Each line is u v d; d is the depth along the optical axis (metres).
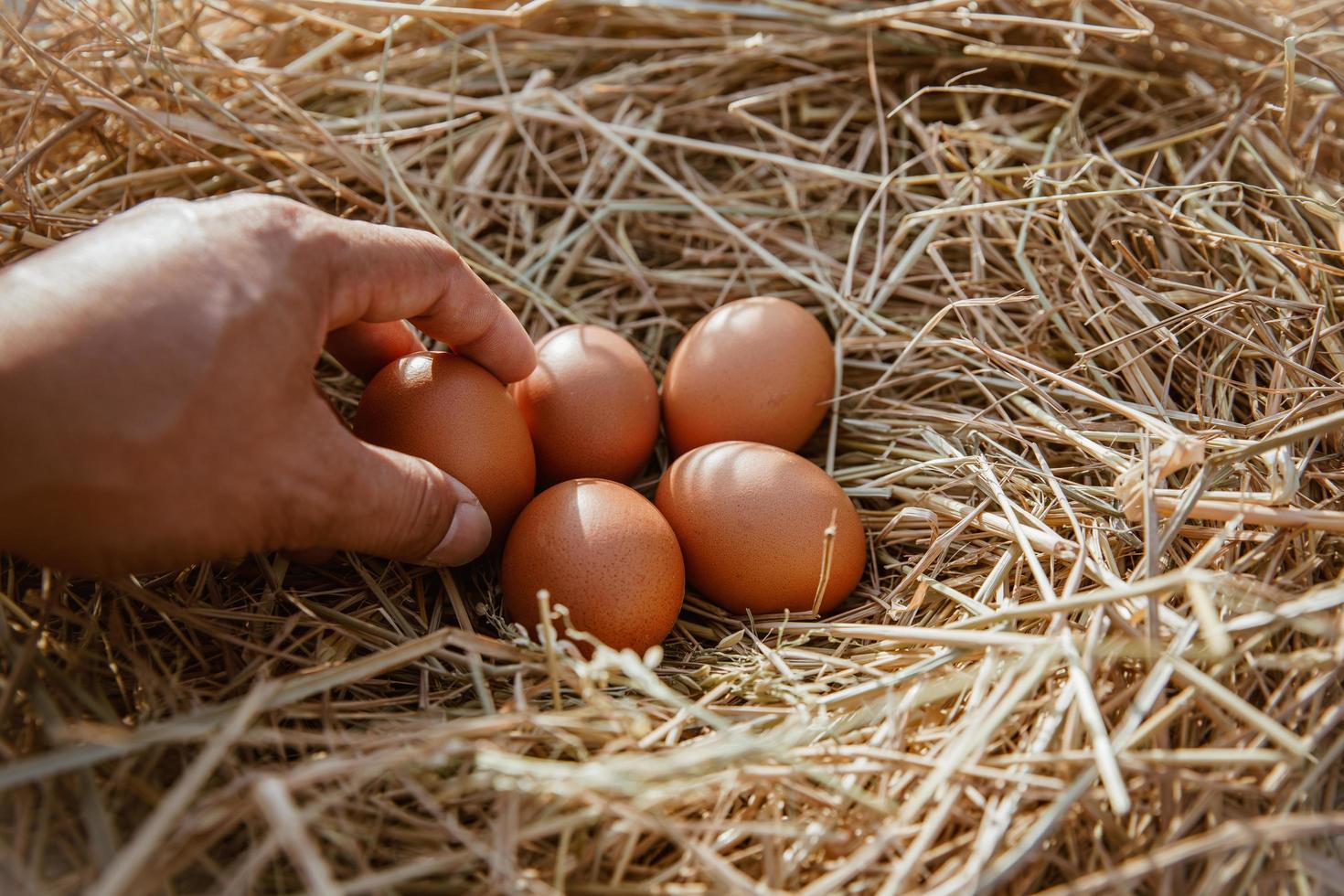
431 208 0.41
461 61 0.46
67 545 0.28
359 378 0.37
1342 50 0.40
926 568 0.35
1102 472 0.36
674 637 0.36
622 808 0.27
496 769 0.28
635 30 0.47
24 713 0.29
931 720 0.31
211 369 0.28
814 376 0.38
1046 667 0.29
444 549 0.33
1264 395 0.35
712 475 0.35
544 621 0.29
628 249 0.43
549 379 0.37
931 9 0.42
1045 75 0.45
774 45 0.45
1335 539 0.32
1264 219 0.38
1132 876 0.26
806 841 0.28
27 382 0.27
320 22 0.43
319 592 0.34
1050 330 0.39
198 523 0.28
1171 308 0.36
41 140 0.40
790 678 0.32
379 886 0.26
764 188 0.44
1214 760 0.28
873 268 0.42
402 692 0.33
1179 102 0.42
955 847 0.28
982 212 0.40
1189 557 0.33
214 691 0.31
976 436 0.38
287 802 0.25
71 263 0.28
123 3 0.40
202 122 0.40
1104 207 0.39
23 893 0.26
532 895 0.27
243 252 0.29
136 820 0.28
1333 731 0.29
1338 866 0.27
